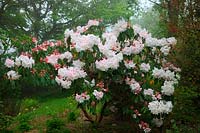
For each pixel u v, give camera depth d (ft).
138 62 17.34
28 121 21.77
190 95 16.47
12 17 46.52
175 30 19.69
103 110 18.03
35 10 51.49
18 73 17.25
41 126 20.54
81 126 19.13
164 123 16.94
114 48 17.10
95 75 16.87
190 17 19.19
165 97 16.83
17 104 26.53
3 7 44.37
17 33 45.34
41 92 43.32
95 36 16.51
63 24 51.90
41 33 51.37
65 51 17.95
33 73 17.25
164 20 22.63
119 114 19.04
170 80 17.01
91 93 16.31
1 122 19.45
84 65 16.74
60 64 17.29
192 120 16.39
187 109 16.71
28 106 29.35
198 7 19.27
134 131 17.90
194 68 17.13
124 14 50.75
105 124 19.04
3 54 19.45
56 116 22.61
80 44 16.44
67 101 27.84
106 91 16.43
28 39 19.10
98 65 16.02
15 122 22.20
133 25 17.63
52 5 51.26
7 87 19.72
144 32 17.75
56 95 40.78
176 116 16.60
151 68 17.42
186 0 19.74
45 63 17.46
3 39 19.70
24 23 47.85
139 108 17.19
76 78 16.12
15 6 46.78
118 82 16.89
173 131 15.43
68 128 18.95
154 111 15.98
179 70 17.38
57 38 49.49
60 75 16.28
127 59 16.90
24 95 42.14
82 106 17.04
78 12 51.90
